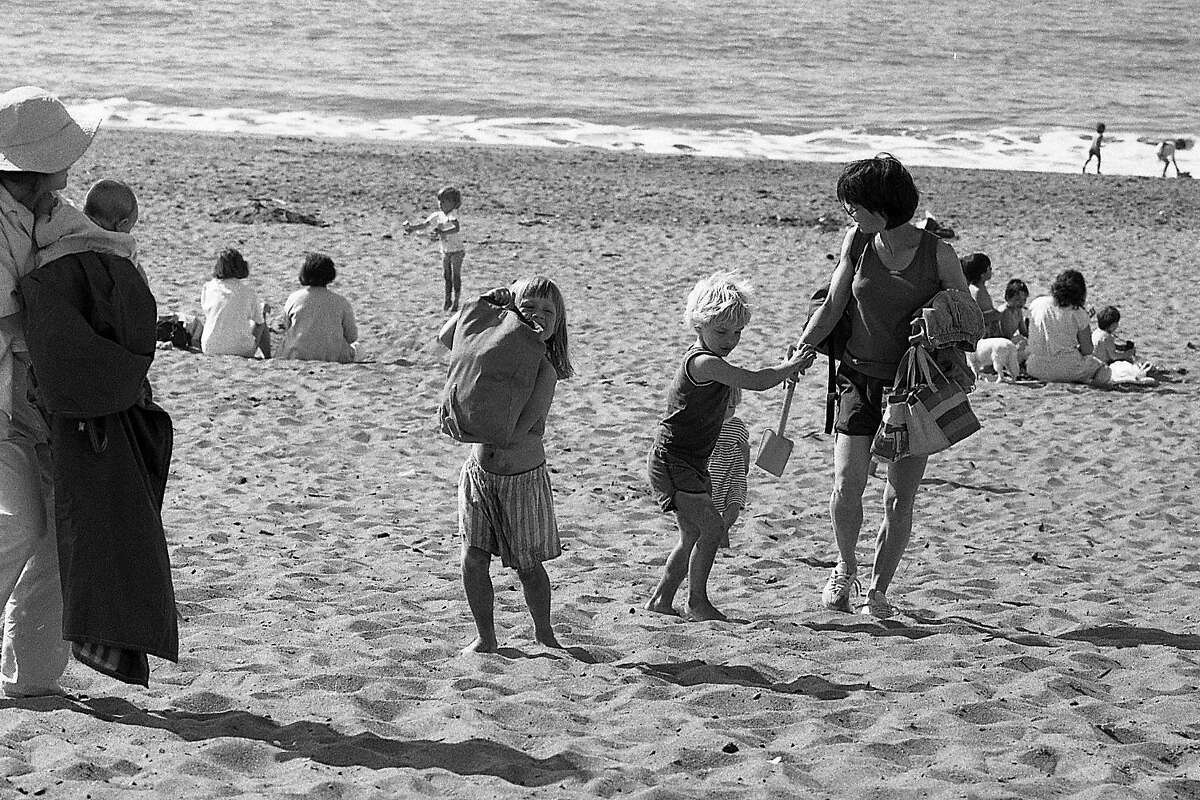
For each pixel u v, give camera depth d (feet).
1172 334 52.70
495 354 17.97
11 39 177.58
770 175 98.07
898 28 220.23
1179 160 125.18
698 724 16.20
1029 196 93.04
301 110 133.80
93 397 14.32
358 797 13.42
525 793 13.78
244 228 67.21
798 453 34.94
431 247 64.95
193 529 25.81
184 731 15.34
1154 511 30.32
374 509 28.35
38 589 15.72
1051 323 44.52
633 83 161.17
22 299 14.60
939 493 31.73
